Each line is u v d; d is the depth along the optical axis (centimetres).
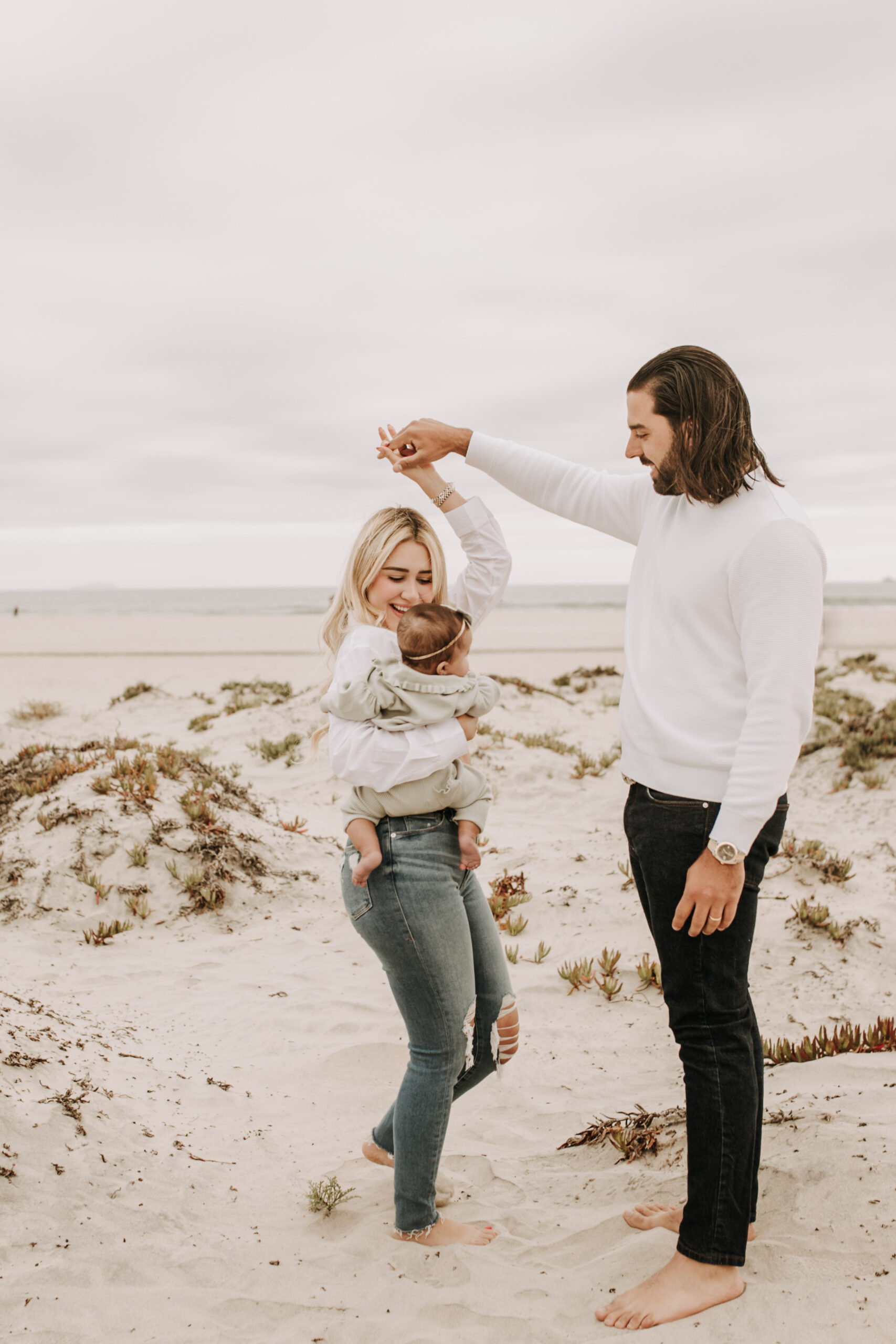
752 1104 234
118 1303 251
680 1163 312
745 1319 225
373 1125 377
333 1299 255
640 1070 434
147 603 11900
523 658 3031
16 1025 391
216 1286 261
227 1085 404
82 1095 348
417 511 290
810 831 845
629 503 278
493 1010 282
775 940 574
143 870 662
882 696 1738
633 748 243
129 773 777
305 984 532
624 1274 254
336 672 269
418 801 256
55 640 3816
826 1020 481
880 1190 261
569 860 740
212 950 585
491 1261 269
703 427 222
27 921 605
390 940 257
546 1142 362
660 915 236
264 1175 330
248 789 930
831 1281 233
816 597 221
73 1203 289
